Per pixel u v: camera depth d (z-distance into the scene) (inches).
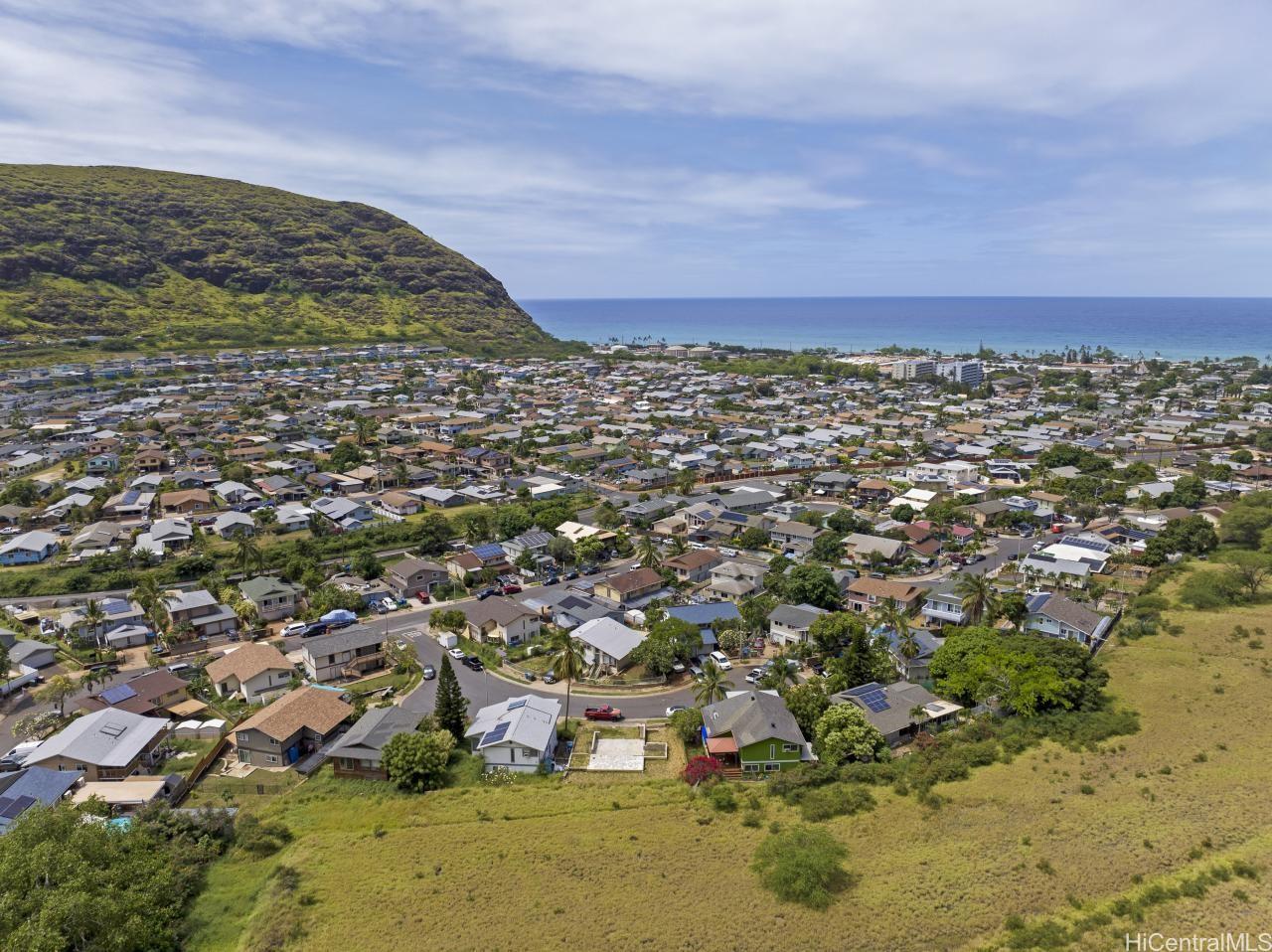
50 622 3329.2
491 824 1979.6
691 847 1859.0
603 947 1546.5
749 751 2229.3
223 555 4077.3
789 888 1667.1
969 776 2122.3
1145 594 3425.2
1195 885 1628.9
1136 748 2213.3
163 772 2309.3
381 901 1692.9
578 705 2691.9
